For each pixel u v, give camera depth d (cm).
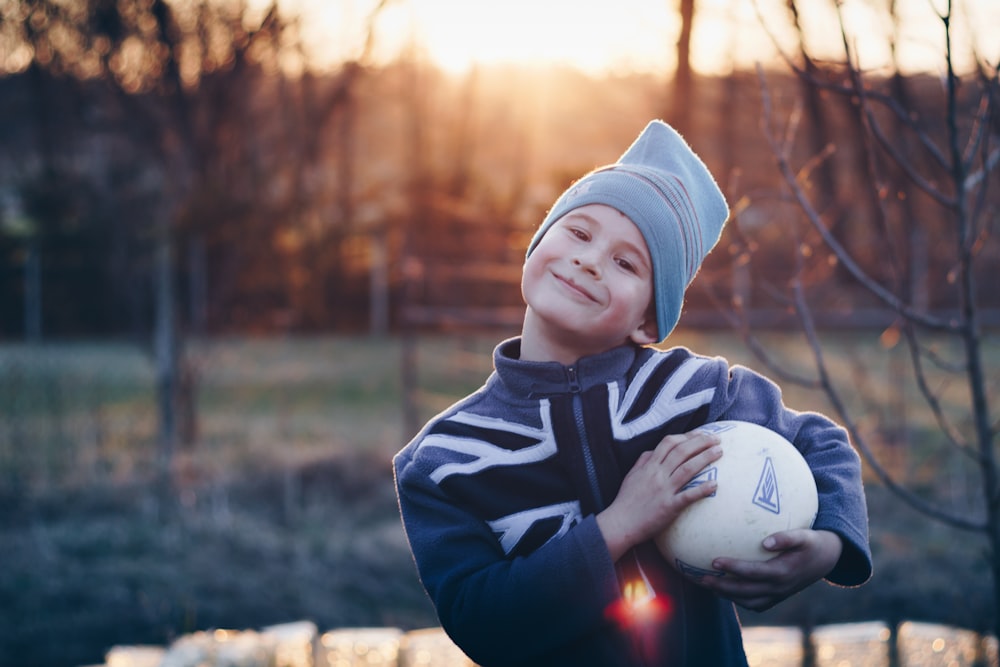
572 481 182
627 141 1188
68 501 718
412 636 444
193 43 1006
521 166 2134
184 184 956
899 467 771
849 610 502
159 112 988
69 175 1006
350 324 1655
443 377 1303
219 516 687
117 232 935
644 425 186
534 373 187
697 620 193
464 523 182
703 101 1074
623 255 181
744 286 985
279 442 899
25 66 1070
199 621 525
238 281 1021
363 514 719
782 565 176
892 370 898
